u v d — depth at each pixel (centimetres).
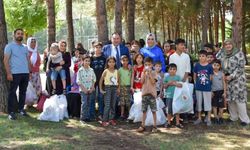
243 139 752
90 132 794
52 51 945
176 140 741
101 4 1233
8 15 3453
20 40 880
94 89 892
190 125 861
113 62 868
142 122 814
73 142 717
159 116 858
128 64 892
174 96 841
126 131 809
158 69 873
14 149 668
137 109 870
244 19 2402
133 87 889
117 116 918
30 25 3500
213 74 875
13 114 880
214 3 2659
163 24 3469
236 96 859
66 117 914
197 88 862
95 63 909
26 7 3441
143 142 727
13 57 876
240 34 1094
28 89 1000
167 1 2614
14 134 757
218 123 873
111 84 862
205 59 862
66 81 941
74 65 968
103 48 937
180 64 877
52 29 1419
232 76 855
